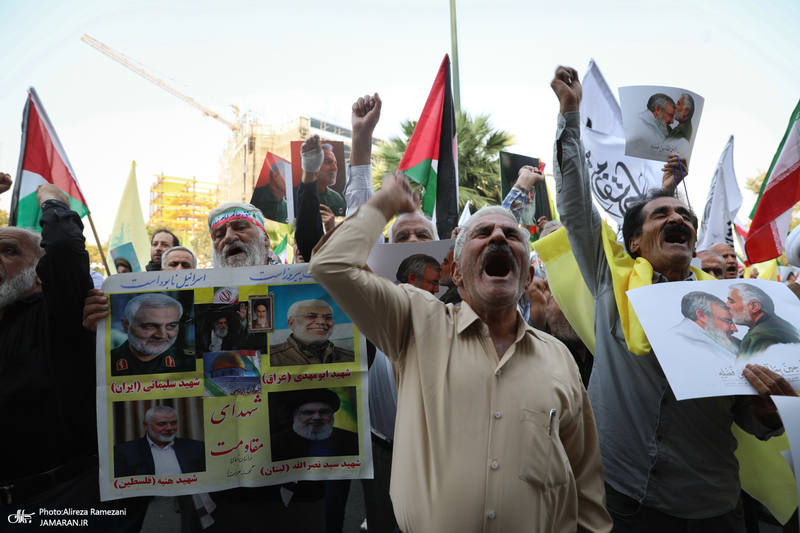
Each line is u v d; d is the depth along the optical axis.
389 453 2.68
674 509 2.11
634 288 2.24
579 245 2.53
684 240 2.34
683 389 1.98
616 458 2.27
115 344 2.25
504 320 1.87
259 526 2.31
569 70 2.55
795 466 1.82
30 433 2.26
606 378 2.38
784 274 5.63
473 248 1.85
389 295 1.77
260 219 2.88
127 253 4.59
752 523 2.90
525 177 3.21
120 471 2.19
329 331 2.34
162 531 3.73
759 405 2.06
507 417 1.64
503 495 1.57
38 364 2.28
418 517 1.60
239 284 2.33
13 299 2.37
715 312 2.14
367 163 3.23
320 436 2.29
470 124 12.80
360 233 1.72
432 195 3.72
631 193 3.58
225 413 2.27
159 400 2.24
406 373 1.79
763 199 3.42
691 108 3.07
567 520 1.72
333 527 2.96
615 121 3.68
